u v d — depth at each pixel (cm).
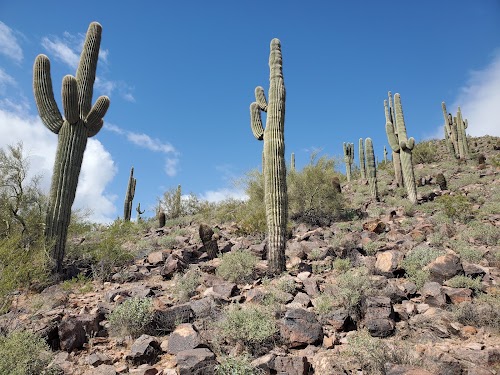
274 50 930
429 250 763
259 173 1543
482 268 674
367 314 503
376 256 794
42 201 963
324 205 1508
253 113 979
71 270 911
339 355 426
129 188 2062
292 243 1020
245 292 650
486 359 384
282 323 479
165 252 1010
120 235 1002
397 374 358
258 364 397
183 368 392
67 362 438
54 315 577
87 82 1026
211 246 1012
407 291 604
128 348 482
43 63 983
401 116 1778
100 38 1073
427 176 2136
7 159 891
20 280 679
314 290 635
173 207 2208
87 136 1004
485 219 1139
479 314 488
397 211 1472
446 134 3028
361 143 2669
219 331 486
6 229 877
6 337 453
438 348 421
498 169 2078
